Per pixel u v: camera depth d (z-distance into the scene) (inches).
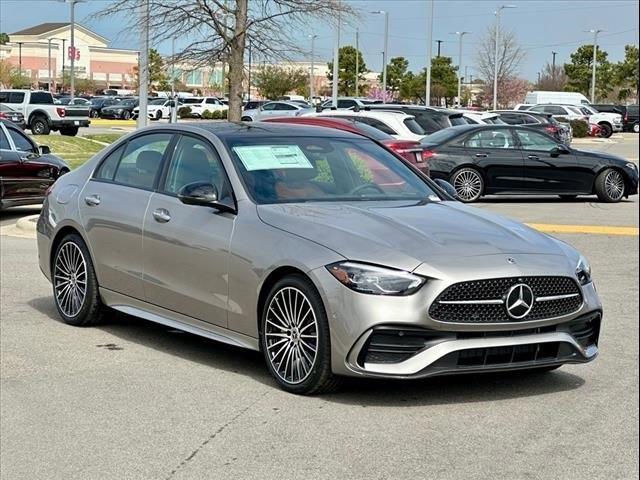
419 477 180.9
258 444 199.2
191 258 258.1
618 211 673.0
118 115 2529.5
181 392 236.4
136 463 189.8
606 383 246.7
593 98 2928.2
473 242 226.7
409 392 235.5
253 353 277.1
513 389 239.6
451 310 213.3
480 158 727.7
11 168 581.6
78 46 4852.4
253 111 1790.1
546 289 223.1
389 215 241.8
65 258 313.0
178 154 280.5
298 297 227.8
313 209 245.0
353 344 214.4
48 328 308.0
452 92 3078.2
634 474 183.0
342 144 284.8
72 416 219.0
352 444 198.5
